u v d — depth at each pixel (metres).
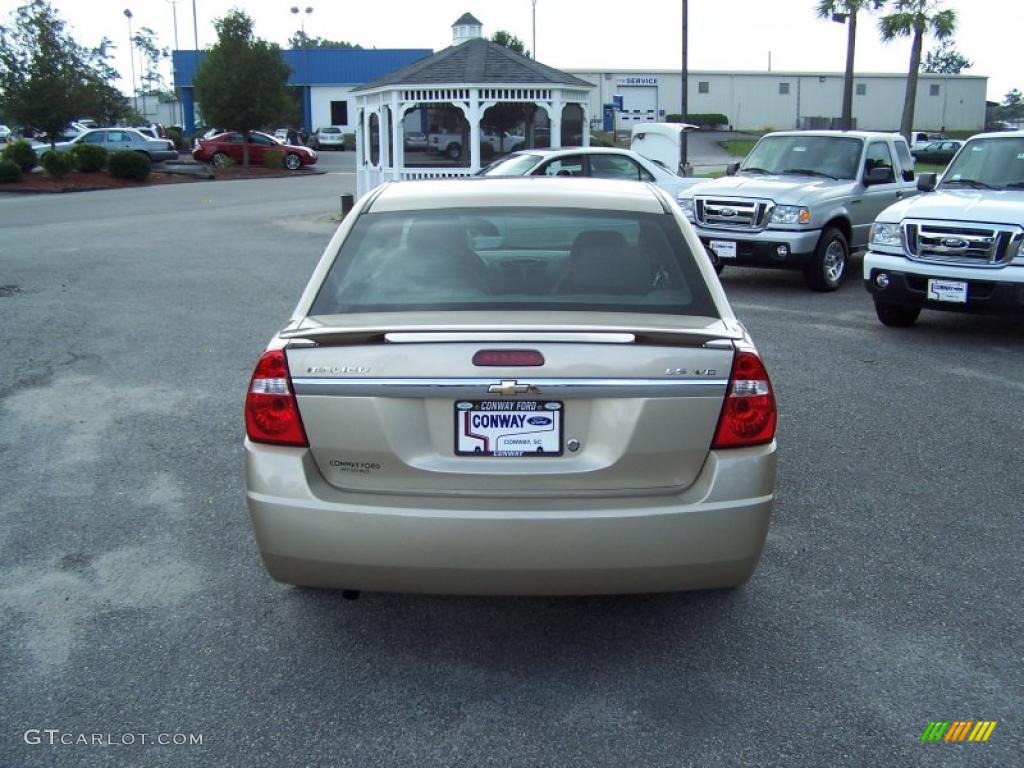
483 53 20.55
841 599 4.12
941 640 3.79
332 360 3.31
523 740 3.17
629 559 3.26
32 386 7.50
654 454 3.31
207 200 26.75
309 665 3.64
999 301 8.62
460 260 3.94
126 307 10.84
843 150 13.08
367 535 3.27
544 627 3.92
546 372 3.25
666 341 3.31
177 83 63.31
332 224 20.50
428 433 3.32
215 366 8.12
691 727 3.24
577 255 3.97
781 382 7.63
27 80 35.31
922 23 27.00
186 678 3.54
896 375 7.88
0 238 17.70
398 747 3.14
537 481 3.32
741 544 3.33
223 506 5.15
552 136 20.45
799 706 3.36
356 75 63.16
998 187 9.72
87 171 33.31
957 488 5.40
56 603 4.10
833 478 5.55
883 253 9.43
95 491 5.36
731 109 65.88
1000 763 3.05
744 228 11.98
